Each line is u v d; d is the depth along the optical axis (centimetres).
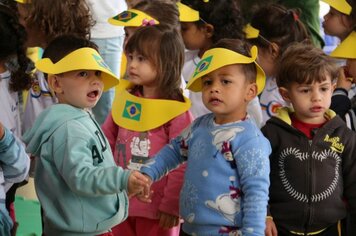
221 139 458
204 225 457
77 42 458
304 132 501
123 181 421
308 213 488
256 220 435
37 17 595
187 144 486
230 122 467
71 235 448
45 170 445
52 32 597
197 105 634
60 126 439
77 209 444
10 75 531
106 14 744
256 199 438
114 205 457
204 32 677
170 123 544
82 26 613
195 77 468
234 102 464
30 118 597
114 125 568
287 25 665
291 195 491
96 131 452
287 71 498
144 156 542
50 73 447
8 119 523
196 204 460
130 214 540
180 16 664
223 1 680
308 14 836
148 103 546
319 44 856
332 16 671
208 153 461
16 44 526
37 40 608
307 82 490
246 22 744
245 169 445
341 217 498
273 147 498
